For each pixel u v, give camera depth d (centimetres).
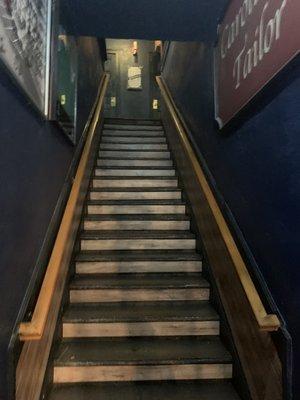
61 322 230
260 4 175
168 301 269
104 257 300
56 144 246
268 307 169
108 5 247
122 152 498
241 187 218
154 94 883
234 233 224
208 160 315
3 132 134
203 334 238
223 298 235
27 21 158
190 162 355
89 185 404
